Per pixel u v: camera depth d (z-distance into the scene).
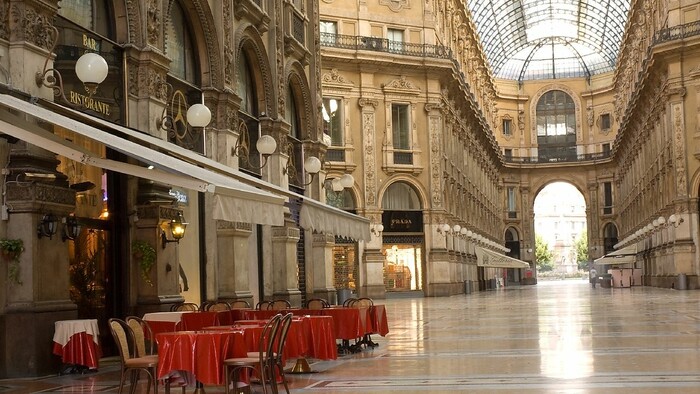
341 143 44.94
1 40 10.82
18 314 11.01
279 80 22.27
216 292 17.59
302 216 14.30
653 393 9.00
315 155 25.62
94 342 11.71
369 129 45.25
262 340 9.27
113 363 13.03
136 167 10.20
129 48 14.19
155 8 14.95
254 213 10.53
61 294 11.71
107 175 14.17
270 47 21.81
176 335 9.07
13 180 11.14
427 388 9.88
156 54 14.68
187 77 17.42
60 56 12.51
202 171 10.45
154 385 9.22
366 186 44.84
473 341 16.28
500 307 31.30
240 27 19.66
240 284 18.08
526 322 21.84
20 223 11.15
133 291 14.38
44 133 9.95
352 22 45.97
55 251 11.58
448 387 9.91
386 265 45.41
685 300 32.62
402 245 45.84
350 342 16.72
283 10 23.17
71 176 13.07
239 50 19.45
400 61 45.84
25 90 10.96
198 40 17.66
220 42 18.00
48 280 11.41
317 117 25.98
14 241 10.99
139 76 14.52
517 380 10.33
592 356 12.92
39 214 11.28
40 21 11.38
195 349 9.02
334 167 44.22
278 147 21.80
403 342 16.67
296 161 24.78
